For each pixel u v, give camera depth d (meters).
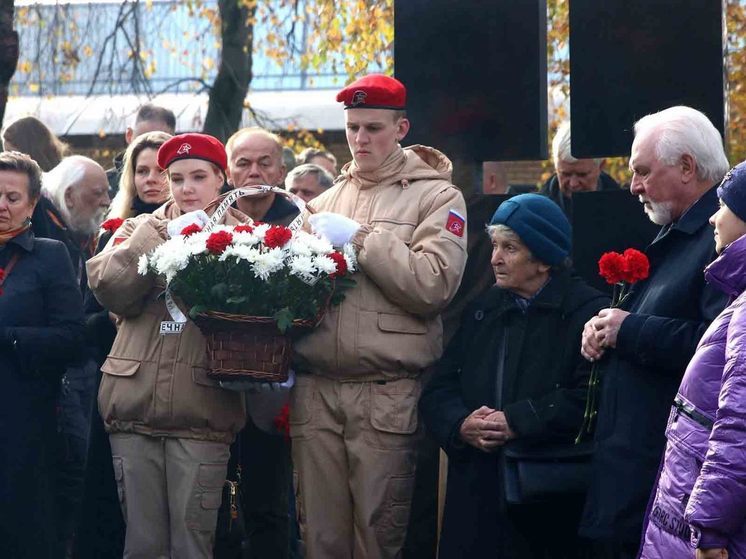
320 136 19.11
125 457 6.60
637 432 5.53
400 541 6.45
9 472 6.82
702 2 6.56
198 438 6.50
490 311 6.36
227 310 6.01
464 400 6.29
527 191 8.73
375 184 6.60
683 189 5.60
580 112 6.75
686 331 5.40
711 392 4.82
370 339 6.31
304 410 6.46
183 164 6.62
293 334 6.24
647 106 6.65
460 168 7.22
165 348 6.50
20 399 6.88
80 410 8.12
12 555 6.81
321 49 16.03
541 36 7.11
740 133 17.55
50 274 7.04
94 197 8.26
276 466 7.62
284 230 6.08
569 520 6.06
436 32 7.21
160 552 6.58
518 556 6.07
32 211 7.15
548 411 5.94
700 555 4.61
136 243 6.48
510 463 6.00
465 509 6.20
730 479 4.52
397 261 6.23
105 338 7.15
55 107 15.98
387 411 6.35
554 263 6.16
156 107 9.18
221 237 5.99
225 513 7.14
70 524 7.89
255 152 7.27
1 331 6.83
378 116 6.52
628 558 5.68
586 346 5.74
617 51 6.68
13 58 7.78
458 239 6.41
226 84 13.77
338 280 6.27
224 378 6.11
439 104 7.23
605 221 6.59
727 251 4.83
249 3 14.24
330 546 6.48
